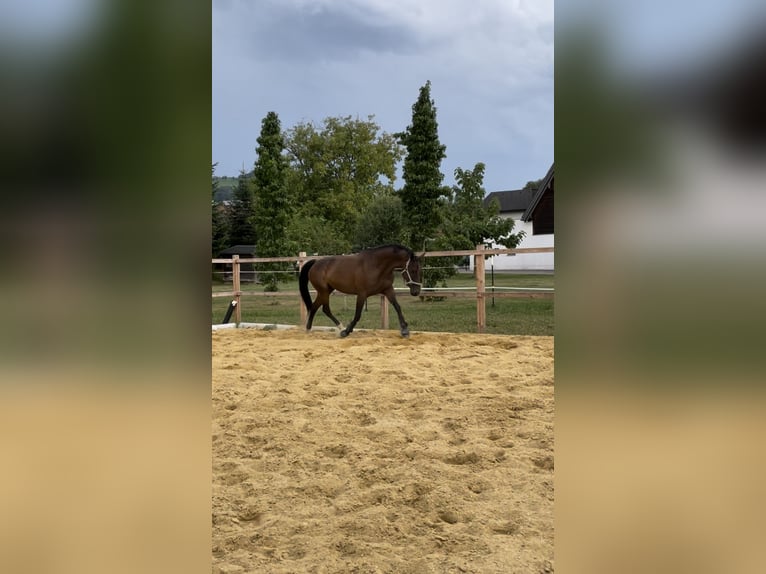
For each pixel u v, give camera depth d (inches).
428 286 541.3
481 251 322.7
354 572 75.8
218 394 183.6
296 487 108.5
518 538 85.6
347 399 177.0
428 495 100.9
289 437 139.6
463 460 122.9
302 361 246.7
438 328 367.6
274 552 82.5
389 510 96.1
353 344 297.3
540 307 460.1
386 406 168.1
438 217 576.4
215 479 113.7
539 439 133.8
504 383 195.3
